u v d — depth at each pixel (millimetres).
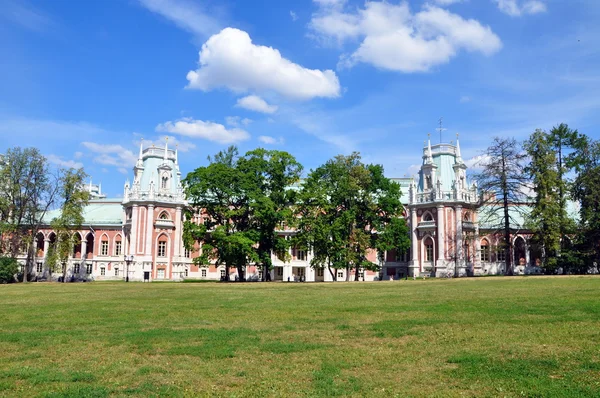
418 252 82812
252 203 60938
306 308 26953
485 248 79750
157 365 13969
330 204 65500
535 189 63656
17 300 33844
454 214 80562
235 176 62938
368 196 66250
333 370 13172
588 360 13430
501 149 65125
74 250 93062
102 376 12906
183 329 19875
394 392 11305
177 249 84625
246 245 59375
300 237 63875
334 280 65500
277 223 65062
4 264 69000
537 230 63188
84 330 19828
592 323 19031
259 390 11594
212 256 63844
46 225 91938
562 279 45844
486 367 13125
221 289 44938
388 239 65875
